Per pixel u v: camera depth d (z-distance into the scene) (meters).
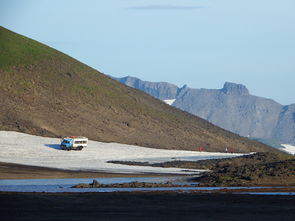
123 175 88.38
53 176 82.88
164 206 45.97
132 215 40.47
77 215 40.12
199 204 47.50
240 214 41.41
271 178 71.81
